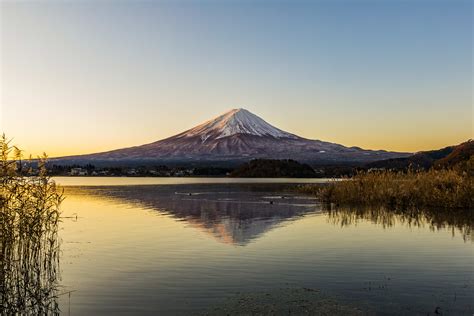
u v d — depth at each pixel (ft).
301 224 89.51
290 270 51.31
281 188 239.30
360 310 38.09
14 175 48.03
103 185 302.45
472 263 54.29
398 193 123.34
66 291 44.04
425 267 52.44
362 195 132.16
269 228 84.33
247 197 168.14
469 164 126.41
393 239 70.79
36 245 55.11
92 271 51.34
